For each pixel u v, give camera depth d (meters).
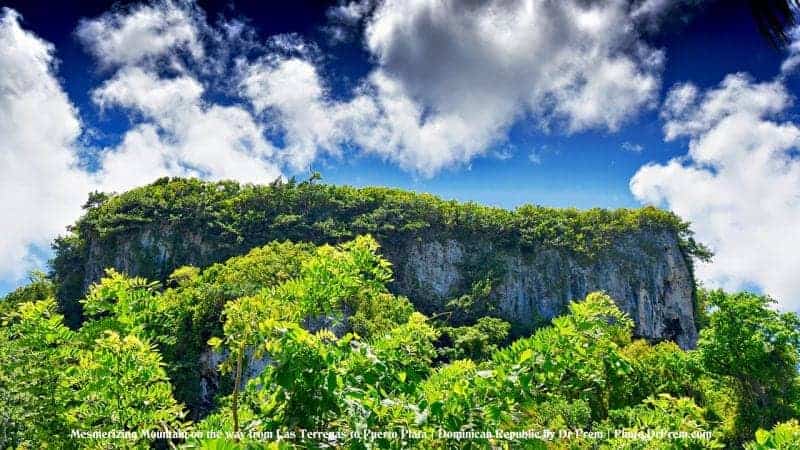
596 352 5.05
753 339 30.34
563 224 104.00
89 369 5.78
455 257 96.94
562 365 4.76
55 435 5.85
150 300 6.50
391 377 5.01
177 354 40.56
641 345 30.31
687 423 6.58
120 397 5.66
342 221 95.31
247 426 5.02
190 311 41.44
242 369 5.31
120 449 5.57
